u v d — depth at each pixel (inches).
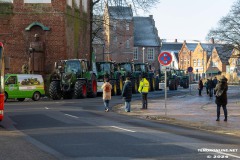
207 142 517.0
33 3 1708.9
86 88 1508.4
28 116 834.8
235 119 814.5
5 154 428.5
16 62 1705.2
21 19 1708.9
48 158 405.1
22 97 1417.3
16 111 948.6
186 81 2834.6
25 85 1427.2
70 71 1481.3
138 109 1051.3
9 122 729.0
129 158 402.6
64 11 1720.0
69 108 1053.2
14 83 1403.8
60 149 456.4
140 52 4148.6
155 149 456.4
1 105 652.7
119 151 442.9
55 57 1711.4
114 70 1809.8
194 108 1078.4
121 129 642.8
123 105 1186.6
